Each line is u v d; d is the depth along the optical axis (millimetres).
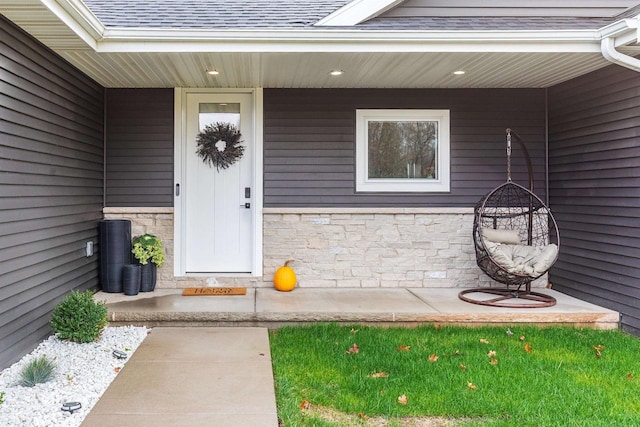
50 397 2783
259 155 5539
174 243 5496
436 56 4254
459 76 5055
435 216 5641
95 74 4793
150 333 4141
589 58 4324
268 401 2770
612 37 3920
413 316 4457
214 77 5004
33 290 3654
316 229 5578
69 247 4391
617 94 4469
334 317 4461
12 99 3322
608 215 4594
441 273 5656
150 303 4676
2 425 2420
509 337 4172
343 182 5602
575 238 5145
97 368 3281
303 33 3914
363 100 5598
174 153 5484
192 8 4637
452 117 5652
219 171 5691
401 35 3969
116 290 5125
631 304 4305
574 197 5148
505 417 2734
